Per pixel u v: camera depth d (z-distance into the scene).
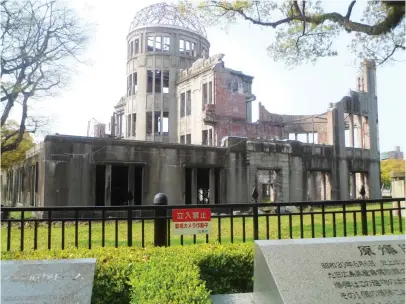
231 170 19.67
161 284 3.11
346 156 26.92
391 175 15.63
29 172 19.11
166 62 31.50
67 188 14.88
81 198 15.12
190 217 5.17
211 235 9.44
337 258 3.27
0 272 3.15
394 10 10.12
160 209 5.27
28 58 17.20
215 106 25.92
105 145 15.97
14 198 23.98
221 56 26.80
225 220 14.03
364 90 30.19
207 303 2.81
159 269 3.54
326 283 3.01
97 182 19.31
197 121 28.30
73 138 15.22
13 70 17.19
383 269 3.16
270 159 21.36
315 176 31.52
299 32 12.26
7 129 19.06
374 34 10.62
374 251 3.34
